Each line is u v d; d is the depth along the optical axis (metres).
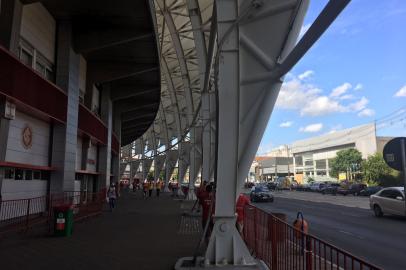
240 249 8.44
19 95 13.52
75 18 19.39
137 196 47.25
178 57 43.56
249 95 8.69
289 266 6.88
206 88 26.56
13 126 14.75
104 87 31.19
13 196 14.81
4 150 13.41
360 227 17.69
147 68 26.08
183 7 38.00
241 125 8.71
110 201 24.77
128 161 104.06
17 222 13.67
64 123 18.41
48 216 14.91
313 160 116.44
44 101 15.87
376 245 13.02
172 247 11.40
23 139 15.59
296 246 6.50
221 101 8.49
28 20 15.91
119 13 18.84
